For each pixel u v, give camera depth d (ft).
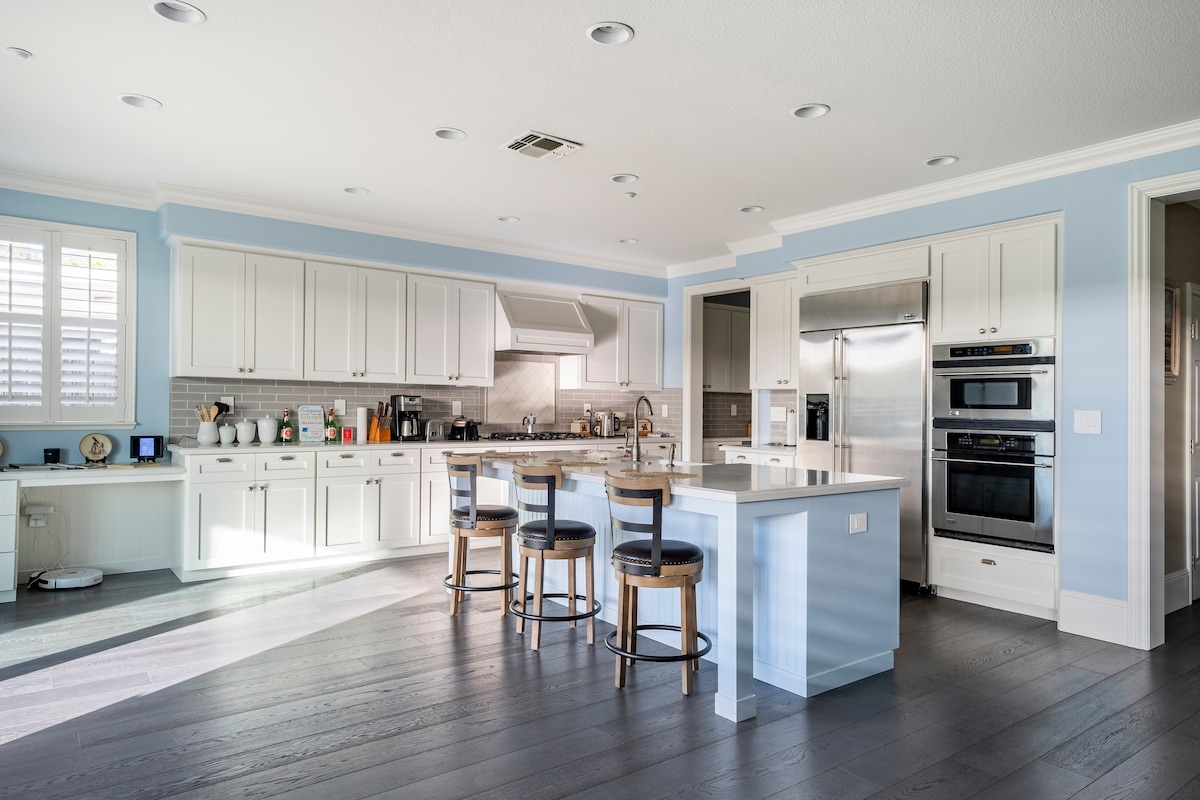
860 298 16.98
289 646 11.78
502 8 8.63
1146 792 7.54
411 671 10.71
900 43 9.38
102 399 16.34
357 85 10.77
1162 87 10.52
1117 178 12.67
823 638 10.18
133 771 7.72
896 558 11.23
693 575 9.95
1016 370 14.16
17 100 11.35
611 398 25.07
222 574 16.43
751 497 9.20
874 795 7.41
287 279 17.74
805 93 10.91
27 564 15.70
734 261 22.58
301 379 17.92
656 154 13.60
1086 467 12.92
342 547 17.71
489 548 20.35
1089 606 12.78
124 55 9.86
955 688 10.34
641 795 7.35
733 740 8.61
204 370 16.63
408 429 19.77
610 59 9.91
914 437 15.83
